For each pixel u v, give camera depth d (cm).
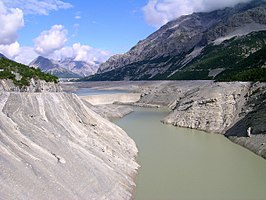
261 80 10012
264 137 7056
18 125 4391
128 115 12962
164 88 18412
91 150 5116
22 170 3441
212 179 5222
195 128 9750
